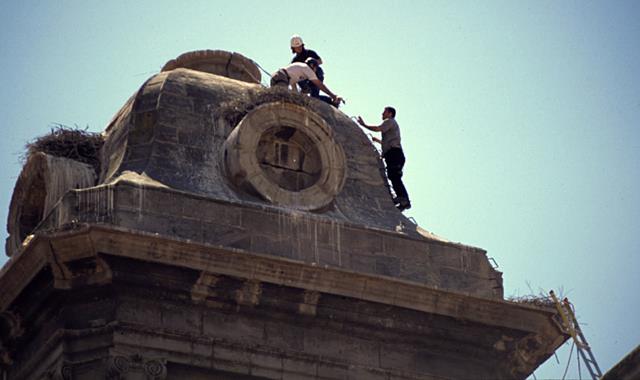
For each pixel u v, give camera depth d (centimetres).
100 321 5022
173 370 5031
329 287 5162
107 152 5450
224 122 5456
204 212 5178
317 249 5262
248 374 5088
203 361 5053
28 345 5191
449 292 5266
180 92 5481
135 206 5122
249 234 5200
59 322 5056
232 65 5822
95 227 4969
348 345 5212
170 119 5409
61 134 5494
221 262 5072
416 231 5459
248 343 5109
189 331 5062
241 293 5106
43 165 5378
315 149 5441
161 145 5350
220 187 5306
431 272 5375
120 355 4981
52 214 5162
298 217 5272
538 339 5375
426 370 5269
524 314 5347
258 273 5100
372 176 5559
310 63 5772
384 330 5241
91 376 4978
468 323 5303
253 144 5353
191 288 5072
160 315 5056
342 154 5450
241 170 5309
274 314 5150
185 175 5297
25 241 5231
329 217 5356
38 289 5091
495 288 5419
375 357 5231
